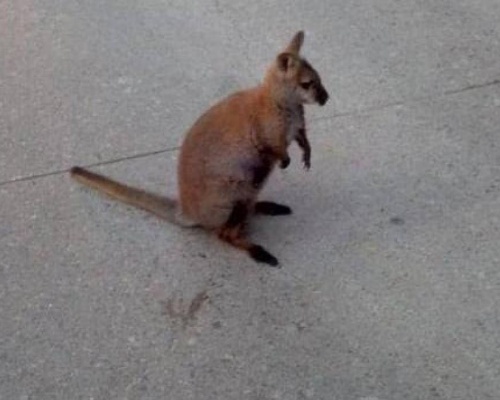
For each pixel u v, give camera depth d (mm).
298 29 3689
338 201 2947
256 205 2900
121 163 3148
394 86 3393
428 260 2756
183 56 3605
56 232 2912
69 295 2727
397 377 2459
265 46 3621
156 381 2492
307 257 2779
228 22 3762
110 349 2576
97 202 2996
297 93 2695
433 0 3816
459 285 2686
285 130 2729
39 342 2604
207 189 2738
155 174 3094
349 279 2711
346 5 3811
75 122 3326
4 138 3271
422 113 3268
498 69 3459
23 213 2982
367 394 2424
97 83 3500
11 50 3689
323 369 2490
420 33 3639
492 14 3727
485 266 2734
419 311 2619
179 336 2596
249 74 3496
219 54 3602
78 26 3801
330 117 3262
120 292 2725
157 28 3762
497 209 2896
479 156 3086
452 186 2980
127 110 3367
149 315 2656
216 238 2850
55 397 2465
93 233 2902
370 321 2600
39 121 3338
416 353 2514
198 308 2664
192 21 3785
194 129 2773
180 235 2873
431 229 2846
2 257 2844
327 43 3602
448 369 2473
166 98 3410
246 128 2713
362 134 3188
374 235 2836
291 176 3039
